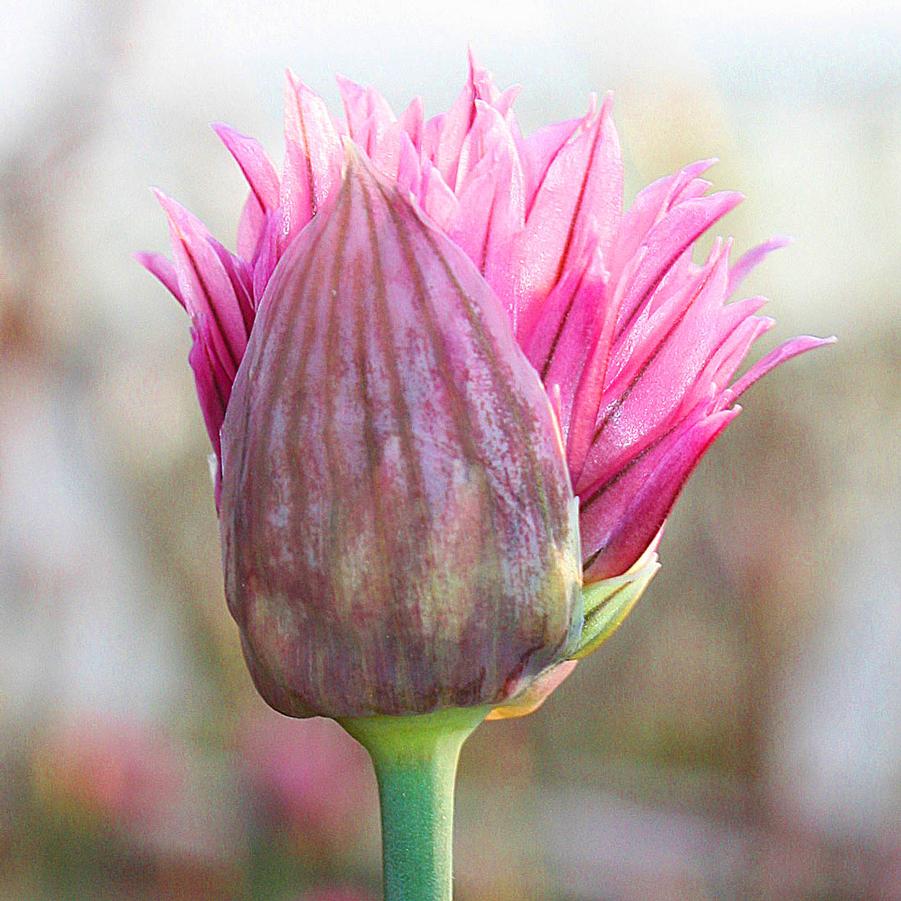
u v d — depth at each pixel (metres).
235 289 0.07
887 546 0.26
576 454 0.07
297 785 0.22
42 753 0.25
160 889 0.24
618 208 0.07
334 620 0.07
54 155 0.23
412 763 0.07
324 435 0.07
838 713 0.26
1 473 0.25
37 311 0.24
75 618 0.26
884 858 0.26
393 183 0.07
